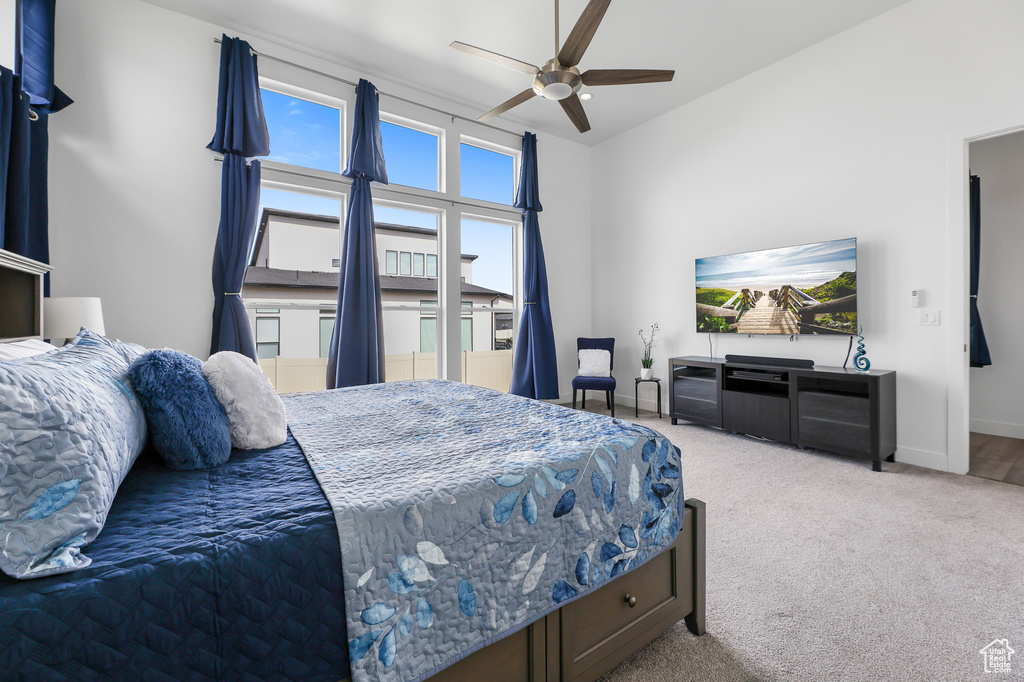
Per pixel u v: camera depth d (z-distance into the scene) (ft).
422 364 15.02
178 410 4.00
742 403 12.35
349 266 12.41
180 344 10.64
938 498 8.27
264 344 12.46
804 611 5.15
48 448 2.48
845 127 11.22
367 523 2.99
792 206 12.29
